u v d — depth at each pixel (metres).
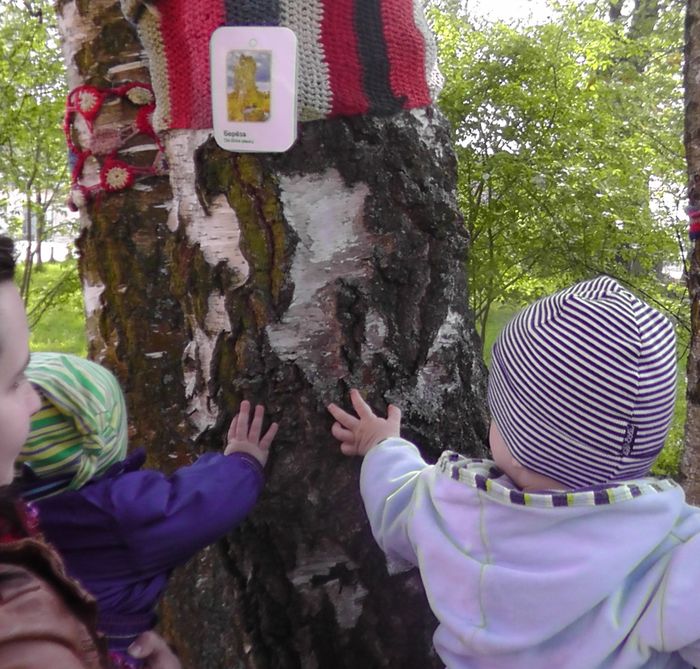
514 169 4.00
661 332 1.07
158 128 1.38
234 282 1.41
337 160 1.39
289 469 1.45
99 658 0.69
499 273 4.41
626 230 4.30
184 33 1.28
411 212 1.46
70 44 1.54
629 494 1.07
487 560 1.14
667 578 1.06
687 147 2.10
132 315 1.50
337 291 1.42
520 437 1.10
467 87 4.03
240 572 1.50
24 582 0.66
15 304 0.76
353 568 1.50
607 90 4.59
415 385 1.50
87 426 1.14
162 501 1.22
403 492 1.30
